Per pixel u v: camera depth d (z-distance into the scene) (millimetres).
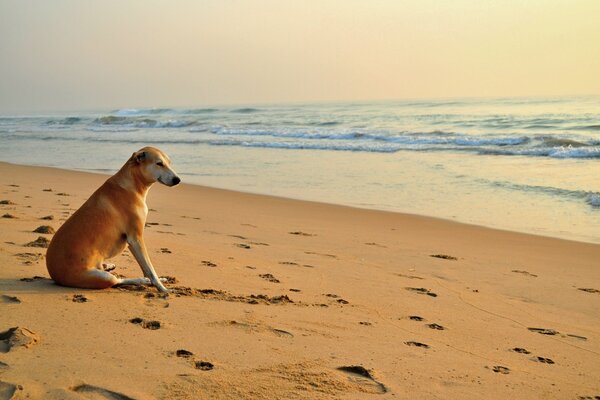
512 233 10938
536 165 18891
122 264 6695
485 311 6305
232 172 19234
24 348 3734
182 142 29312
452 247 9812
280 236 10047
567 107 47938
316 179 17531
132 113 69875
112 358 3715
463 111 48344
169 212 12102
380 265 8289
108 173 18516
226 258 7676
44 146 29828
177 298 5398
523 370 4531
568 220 11984
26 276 5668
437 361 4484
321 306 5801
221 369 3730
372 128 34250
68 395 3102
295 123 40875
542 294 7199
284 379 3699
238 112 65312
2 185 14961
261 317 5062
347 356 4316
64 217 9641
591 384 4355
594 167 18016
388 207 13422
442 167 19203
